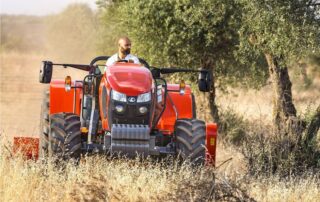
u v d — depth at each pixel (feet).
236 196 61.87
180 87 79.71
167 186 64.80
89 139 73.46
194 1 110.73
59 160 69.56
